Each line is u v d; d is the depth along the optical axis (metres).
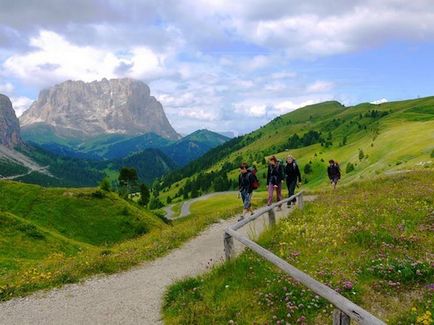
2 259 29.95
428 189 24.75
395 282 11.23
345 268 12.46
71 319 12.45
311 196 36.81
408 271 11.44
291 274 9.52
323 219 19.42
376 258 13.05
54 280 16.39
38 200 92.25
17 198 91.25
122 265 18.23
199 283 13.07
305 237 16.28
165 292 13.40
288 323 9.69
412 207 19.64
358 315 6.80
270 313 10.27
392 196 23.62
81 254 24.47
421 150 164.88
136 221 96.00
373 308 10.23
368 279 11.54
